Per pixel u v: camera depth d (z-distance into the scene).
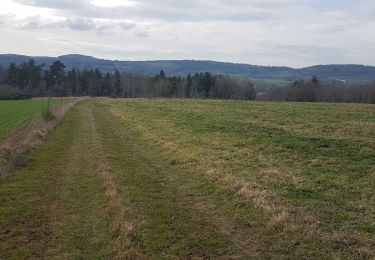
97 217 10.90
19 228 10.16
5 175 15.26
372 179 13.81
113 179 14.88
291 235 9.42
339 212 10.78
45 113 37.97
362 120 31.77
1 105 66.81
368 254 8.27
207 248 8.96
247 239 9.42
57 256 8.57
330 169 15.38
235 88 134.25
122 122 35.69
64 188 13.91
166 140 23.23
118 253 8.55
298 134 23.72
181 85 137.38
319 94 117.75
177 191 13.48
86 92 145.12
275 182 13.65
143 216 10.98
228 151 19.31
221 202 12.15
